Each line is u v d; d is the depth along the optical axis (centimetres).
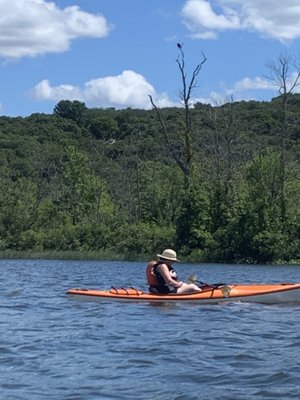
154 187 5853
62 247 6050
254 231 4938
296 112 5972
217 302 1603
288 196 5088
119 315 1445
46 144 9119
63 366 949
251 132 5944
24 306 1650
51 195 6869
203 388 827
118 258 5350
